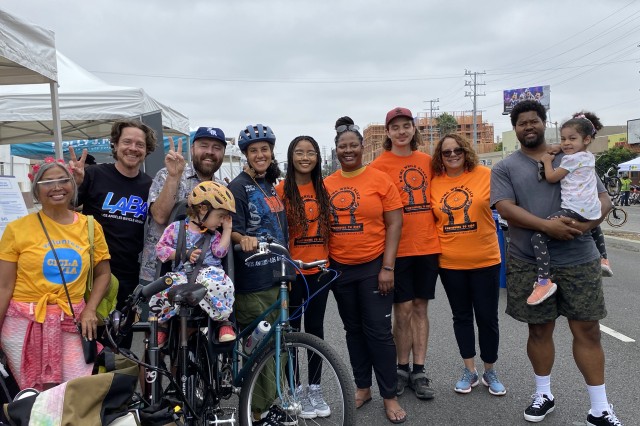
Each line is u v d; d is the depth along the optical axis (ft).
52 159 9.52
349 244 11.62
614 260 33.17
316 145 11.78
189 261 9.52
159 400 8.95
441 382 13.92
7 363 9.09
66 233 9.37
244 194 11.01
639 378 13.44
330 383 9.66
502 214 11.32
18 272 9.09
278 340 9.62
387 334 11.67
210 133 11.27
